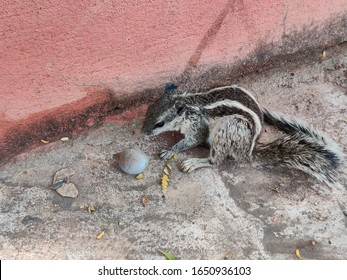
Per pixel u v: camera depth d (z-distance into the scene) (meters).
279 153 0.58
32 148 0.59
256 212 0.55
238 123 0.55
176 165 0.58
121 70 0.59
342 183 0.57
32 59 0.53
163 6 0.56
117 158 0.58
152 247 0.52
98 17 0.53
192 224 0.53
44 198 0.55
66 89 0.57
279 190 0.57
